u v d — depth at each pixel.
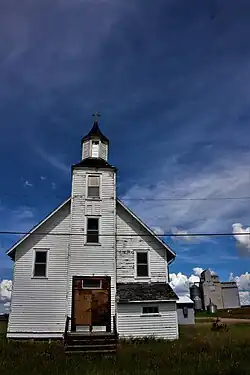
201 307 62.53
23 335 23.84
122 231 27.06
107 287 24.91
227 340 21.55
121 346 19.95
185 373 13.14
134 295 24.36
